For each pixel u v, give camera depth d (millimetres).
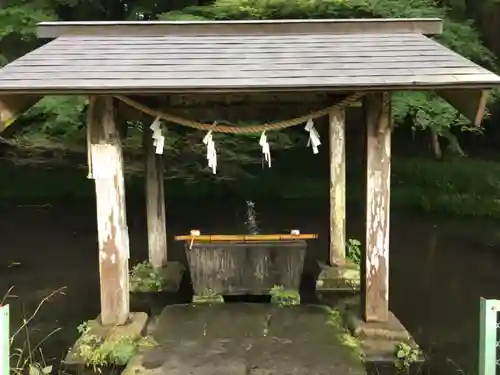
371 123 5699
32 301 7832
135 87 4914
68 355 5551
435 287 8500
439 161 16500
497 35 13680
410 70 5156
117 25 6152
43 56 5598
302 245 7195
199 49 5781
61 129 11781
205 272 7199
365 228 5816
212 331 5926
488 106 13625
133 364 5133
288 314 6438
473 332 6609
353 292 7707
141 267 8125
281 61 5461
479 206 13953
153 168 8055
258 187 16375
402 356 5398
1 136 14414
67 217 14062
